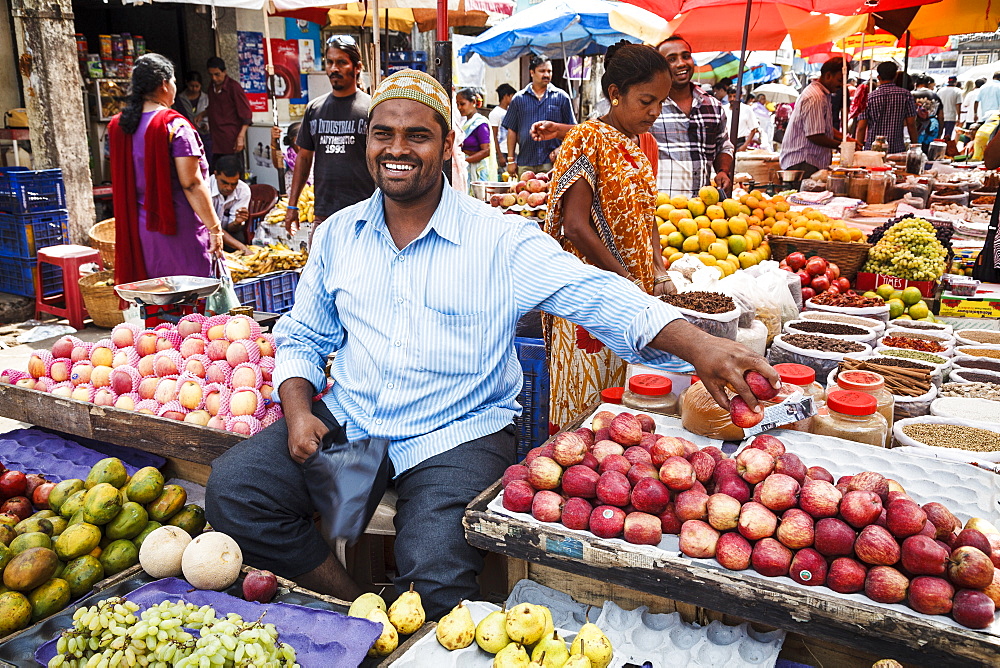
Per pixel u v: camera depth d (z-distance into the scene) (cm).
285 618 185
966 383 281
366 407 236
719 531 167
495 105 1471
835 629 152
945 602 143
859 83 1030
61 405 299
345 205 534
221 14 979
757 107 1366
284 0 663
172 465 306
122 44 875
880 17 820
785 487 163
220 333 303
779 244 463
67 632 169
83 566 206
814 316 360
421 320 227
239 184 752
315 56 1105
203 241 469
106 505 215
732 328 267
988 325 406
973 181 754
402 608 186
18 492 252
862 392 217
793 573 156
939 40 1247
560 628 188
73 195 676
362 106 519
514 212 547
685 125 577
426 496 211
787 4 666
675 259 419
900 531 152
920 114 1182
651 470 179
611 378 299
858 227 575
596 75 1305
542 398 347
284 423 237
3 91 777
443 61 441
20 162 770
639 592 192
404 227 232
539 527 178
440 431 227
